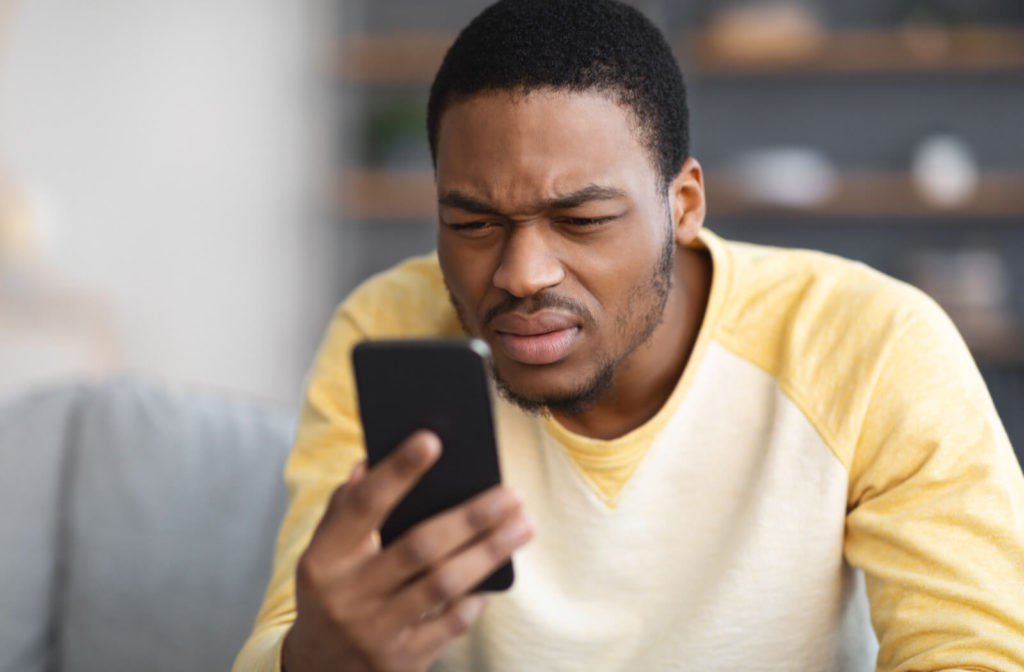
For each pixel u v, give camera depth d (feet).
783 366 2.87
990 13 12.21
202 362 13.00
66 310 11.30
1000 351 11.20
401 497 2.08
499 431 3.02
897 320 2.79
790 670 2.84
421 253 13.61
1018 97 12.32
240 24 13.10
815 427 2.79
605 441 2.87
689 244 3.02
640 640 2.92
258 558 4.06
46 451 4.29
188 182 13.05
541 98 2.37
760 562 2.80
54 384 4.53
